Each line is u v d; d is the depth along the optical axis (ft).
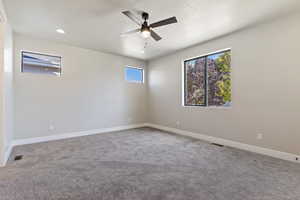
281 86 9.05
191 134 14.52
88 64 15.35
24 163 8.45
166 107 17.29
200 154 9.82
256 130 10.11
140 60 19.27
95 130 15.85
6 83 8.72
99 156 9.49
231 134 11.45
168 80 16.98
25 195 5.70
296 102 8.53
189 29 10.65
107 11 8.61
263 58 9.78
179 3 7.80
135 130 17.22
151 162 8.61
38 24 10.19
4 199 5.49
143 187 6.19
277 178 6.82
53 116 13.46
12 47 11.13
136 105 19.04
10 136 10.32
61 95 13.88
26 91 12.26
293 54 8.63
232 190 5.99
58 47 13.62
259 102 9.96
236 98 11.14
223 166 8.06
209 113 12.96
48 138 13.17
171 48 14.83
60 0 7.63
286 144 8.86
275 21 9.28
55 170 7.63
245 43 10.62
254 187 6.18
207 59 13.62
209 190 6.00
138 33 11.42
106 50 15.69
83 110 15.11
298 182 6.50
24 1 7.68
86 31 11.23
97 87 15.98
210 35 11.73
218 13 8.73
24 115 12.16
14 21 9.76
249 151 10.32
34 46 12.50
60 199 5.49
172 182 6.56
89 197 5.58
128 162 8.61
